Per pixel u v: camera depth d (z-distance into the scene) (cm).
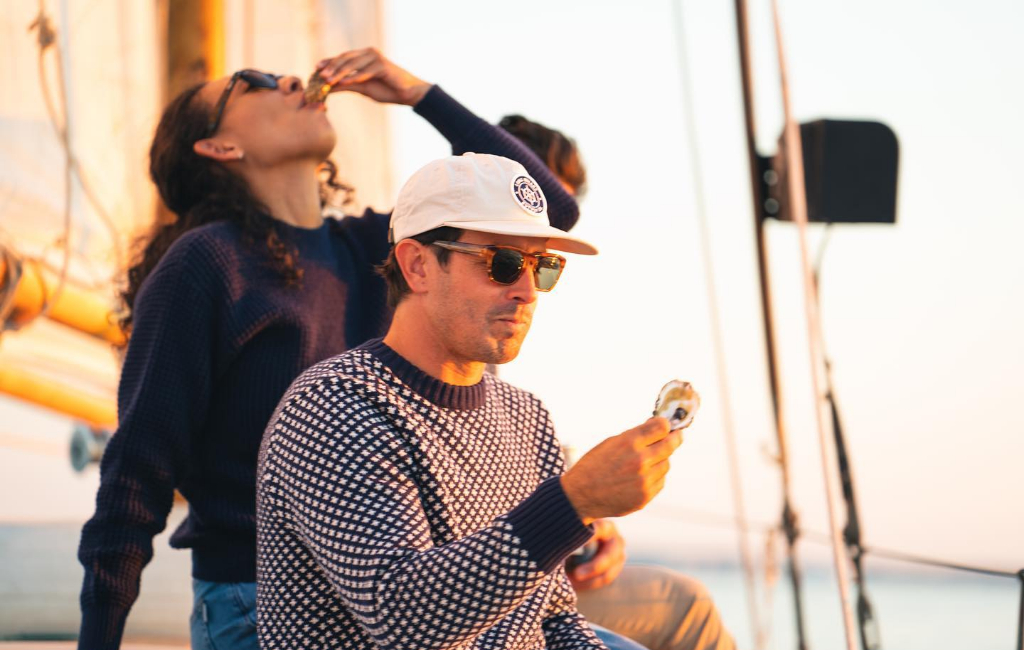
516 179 165
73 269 355
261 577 163
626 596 257
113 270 360
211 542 202
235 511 202
